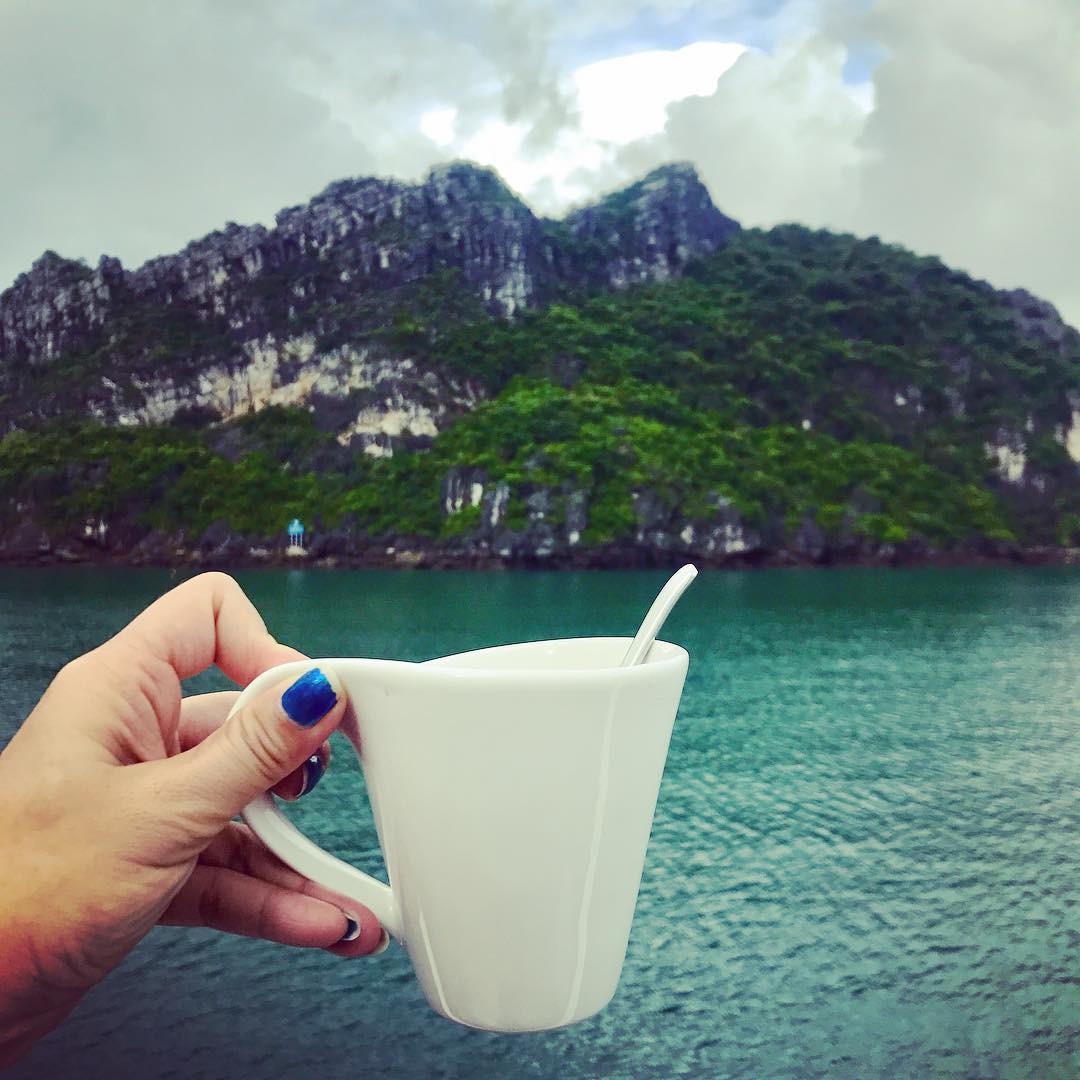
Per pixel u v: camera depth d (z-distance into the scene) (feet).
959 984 15.61
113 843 1.22
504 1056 12.76
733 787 32.17
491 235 164.25
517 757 1.03
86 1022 12.56
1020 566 138.31
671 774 34.17
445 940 1.08
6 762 1.29
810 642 68.08
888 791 31.60
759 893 20.86
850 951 17.35
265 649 1.47
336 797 21.22
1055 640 69.46
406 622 79.51
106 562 137.80
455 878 1.06
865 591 105.29
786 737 40.60
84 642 70.33
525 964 1.07
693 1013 14.62
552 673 1.02
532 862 1.05
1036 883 21.53
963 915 19.35
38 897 1.24
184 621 1.46
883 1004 14.84
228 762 1.15
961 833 26.43
